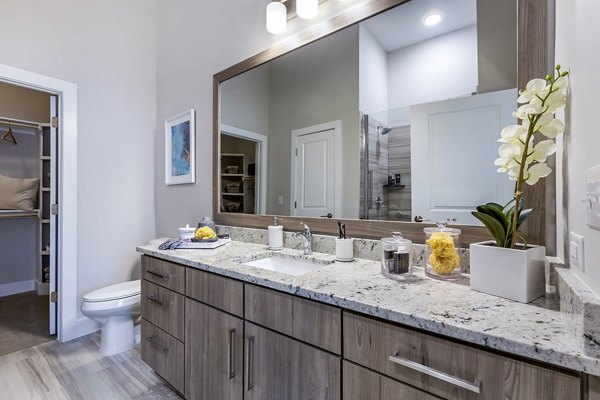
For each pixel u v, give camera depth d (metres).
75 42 2.33
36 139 3.39
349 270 1.18
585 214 0.66
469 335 0.64
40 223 3.18
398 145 1.33
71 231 2.27
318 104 1.62
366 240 1.39
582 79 0.69
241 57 2.04
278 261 1.58
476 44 1.14
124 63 2.62
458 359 0.68
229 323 1.21
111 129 2.52
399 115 1.33
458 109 1.18
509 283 0.82
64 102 2.25
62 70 2.25
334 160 1.55
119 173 2.56
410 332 0.74
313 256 1.46
